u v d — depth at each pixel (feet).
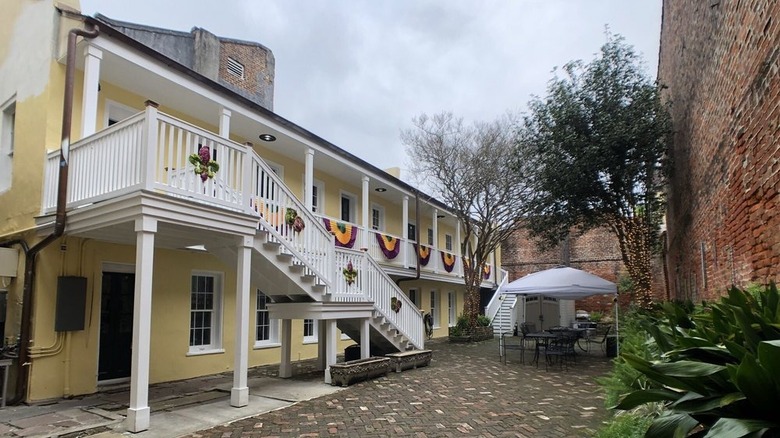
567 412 22.35
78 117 27.12
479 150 58.49
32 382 24.40
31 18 28.25
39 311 24.93
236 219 23.99
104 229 23.07
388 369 33.37
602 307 80.64
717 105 20.22
